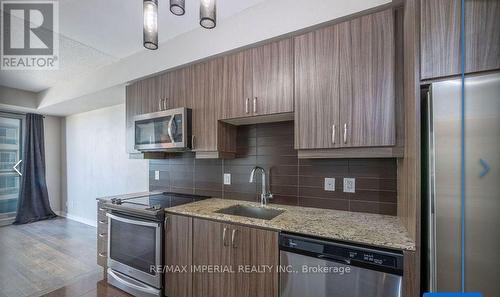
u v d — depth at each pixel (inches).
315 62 63.4
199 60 84.6
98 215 98.0
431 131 40.4
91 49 97.7
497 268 36.4
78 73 122.7
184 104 89.3
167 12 74.5
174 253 75.0
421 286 44.2
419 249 43.1
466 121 38.4
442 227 39.3
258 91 72.6
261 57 72.5
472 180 37.8
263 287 59.1
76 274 97.7
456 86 39.1
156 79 97.1
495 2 37.0
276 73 69.7
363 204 70.1
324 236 52.0
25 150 172.4
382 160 67.9
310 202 78.0
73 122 180.5
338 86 60.2
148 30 45.2
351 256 48.5
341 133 59.6
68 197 185.8
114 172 149.1
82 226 163.2
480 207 37.3
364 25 57.4
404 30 53.2
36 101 159.6
